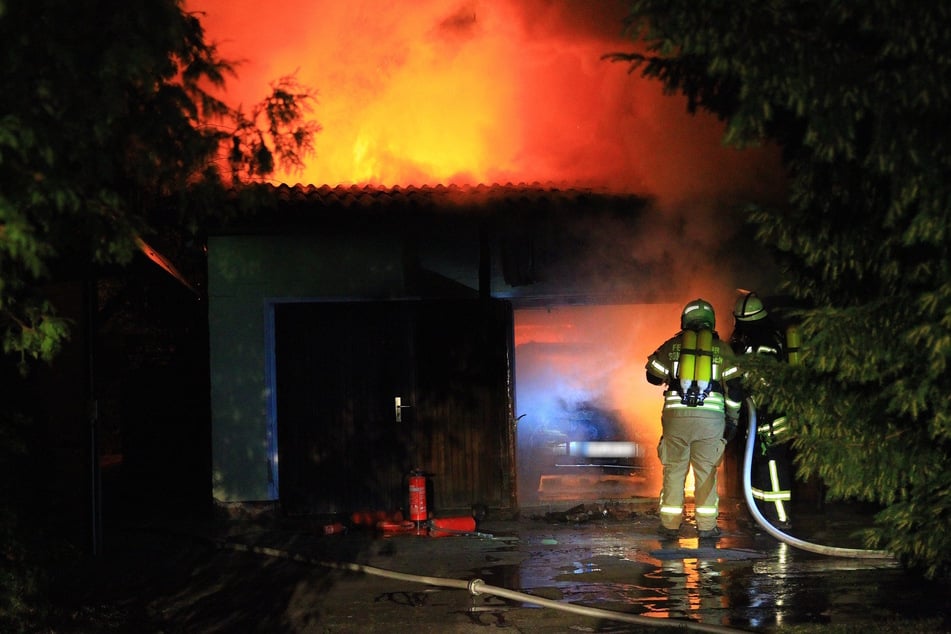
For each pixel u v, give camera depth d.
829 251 4.96
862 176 4.73
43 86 4.60
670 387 9.71
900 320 4.64
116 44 4.76
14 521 6.43
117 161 5.56
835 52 4.25
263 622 6.93
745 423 11.48
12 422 6.87
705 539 9.62
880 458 5.01
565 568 8.48
